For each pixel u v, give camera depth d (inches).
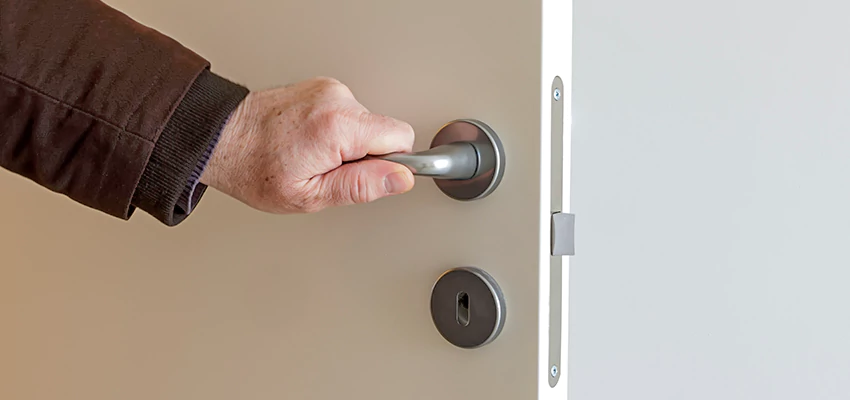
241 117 18.6
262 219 23.6
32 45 18.0
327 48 22.1
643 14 32.2
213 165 18.8
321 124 17.9
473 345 19.2
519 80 18.5
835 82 30.0
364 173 18.2
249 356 24.4
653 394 33.8
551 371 19.2
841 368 30.9
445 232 20.0
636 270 33.4
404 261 20.8
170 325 26.3
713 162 31.8
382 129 18.5
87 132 18.2
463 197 19.3
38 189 29.6
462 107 19.4
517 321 18.8
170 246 26.0
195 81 18.6
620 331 34.0
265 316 23.8
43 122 18.2
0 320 31.6
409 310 20.7
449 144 18.9
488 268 19.2
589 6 33.1
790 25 30.4
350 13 21.5
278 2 23.1
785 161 30.9
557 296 19.3
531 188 18.5
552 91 18.5
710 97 31.6
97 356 28.7
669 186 32.5
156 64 18.4
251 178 18.8
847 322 30.6
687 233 32.4
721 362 32.6
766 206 31.3
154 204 18.7
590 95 33.5
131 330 27.5
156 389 27.0
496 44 18.8
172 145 18.2
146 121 18.0
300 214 22.8
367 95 21.3
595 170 33.8
